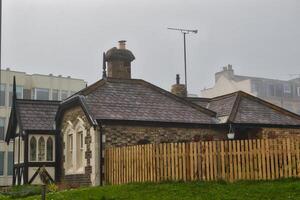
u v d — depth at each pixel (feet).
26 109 86.53
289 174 48.88
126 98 78.48
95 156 69.10
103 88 79.36
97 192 52.70
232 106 80.79
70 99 78.18
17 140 88.84
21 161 84.79
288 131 80.07
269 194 44.04
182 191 48.93
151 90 83.30
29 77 189.78
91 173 69.82
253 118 79.15
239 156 52.03
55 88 194.39
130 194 49.80
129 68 88.28
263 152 50.57
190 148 55.88
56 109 88.33
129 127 71.51
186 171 55.93
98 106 73.67
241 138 79.36
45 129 82.74
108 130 70.18
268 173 50.01
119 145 70.38
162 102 80.23
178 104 80.84
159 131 73.36
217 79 225.35
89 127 71.56
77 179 74.79
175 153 57.16
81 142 76.28
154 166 59.06
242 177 51.60
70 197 51.55
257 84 232.53
